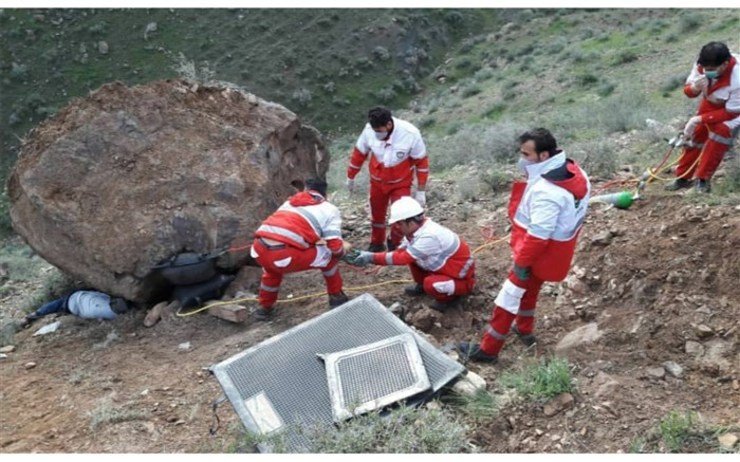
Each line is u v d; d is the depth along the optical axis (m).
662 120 12.12
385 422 4.16
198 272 6.64
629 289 5.54
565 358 4.86
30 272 11.79
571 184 4.34
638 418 4.25
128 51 39.88
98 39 39.78
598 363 4.87
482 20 46.00
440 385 4.41
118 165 6.82
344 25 42.69
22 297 10.00
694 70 6.53
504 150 11.92
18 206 6.98
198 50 40.69
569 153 9.72
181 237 6.67
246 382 4.66
